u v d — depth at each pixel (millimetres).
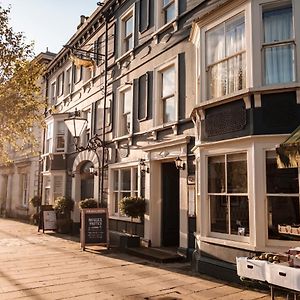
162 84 11500
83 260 9758
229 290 6727
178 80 10406
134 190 12375
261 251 6832
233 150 7590
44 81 22797
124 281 7469
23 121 10625
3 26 10023
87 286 7109
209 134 8242
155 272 8242
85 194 16625
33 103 10727
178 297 6359
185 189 9703
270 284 4855
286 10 7328
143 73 12328
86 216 11641
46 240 13930
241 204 7410
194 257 8492
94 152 15305
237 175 7551
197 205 8828
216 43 8398
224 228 7754
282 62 7230
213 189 8117
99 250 11406
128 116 13383
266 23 7477
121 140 13367
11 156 26344
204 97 8516
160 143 10695
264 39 7441
